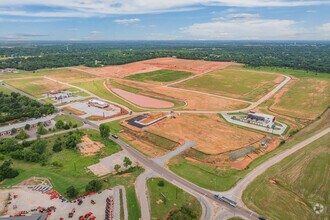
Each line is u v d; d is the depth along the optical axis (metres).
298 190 85.06
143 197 80.06
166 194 81.88
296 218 72.75
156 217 71.50
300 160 102.94
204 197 80.94
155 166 99.88
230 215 73.06
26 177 90.00
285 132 134.75
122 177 91.25
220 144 120.00
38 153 104.88
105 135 121.19
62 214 71.81
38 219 67.06
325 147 113.69
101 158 105.56
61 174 92.75
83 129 134.88
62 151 110.38
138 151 112.88
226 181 89.50
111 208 74.50
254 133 133.00
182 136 127.94
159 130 135.00
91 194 80.94
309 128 140.88
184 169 98.06
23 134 121.44
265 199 80.06
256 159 106.88
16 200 77.69
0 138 119.69
